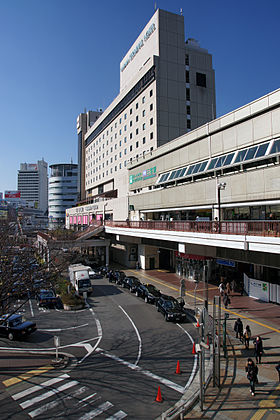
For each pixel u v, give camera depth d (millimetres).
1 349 17125
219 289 27750
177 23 55344
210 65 58531
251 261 22297
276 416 10234
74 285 30547
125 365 14781
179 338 18484
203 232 23578
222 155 29281
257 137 25141
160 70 51906
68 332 19859
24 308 26000
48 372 14117
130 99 61312
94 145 88938
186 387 12516
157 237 30953
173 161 38188
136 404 11242
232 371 13781
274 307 23625
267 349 16062
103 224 50094
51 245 39594
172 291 30438
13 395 12055
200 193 30531
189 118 54062
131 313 23984
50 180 150500
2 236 21109
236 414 10430
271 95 23547
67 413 10695
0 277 15812
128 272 42219
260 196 22953
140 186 48156
